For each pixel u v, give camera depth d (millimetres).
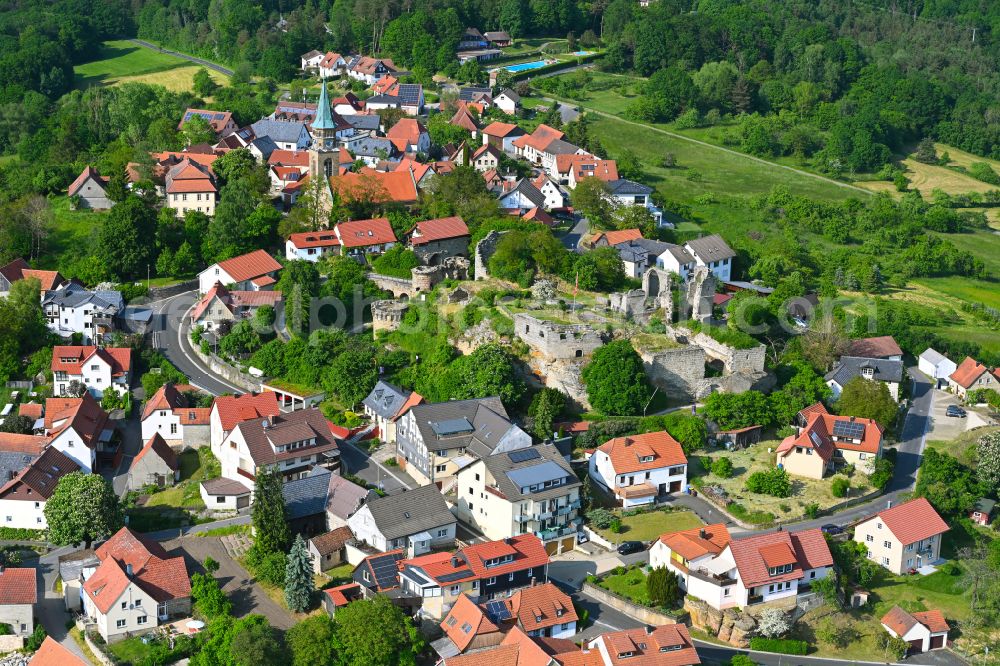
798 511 186000
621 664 146875
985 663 160000
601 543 179250
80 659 147875
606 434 199625
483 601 161375
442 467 192625
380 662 149500
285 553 172375
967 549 181500
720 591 162250
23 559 180500
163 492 196375
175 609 163875
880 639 163625
